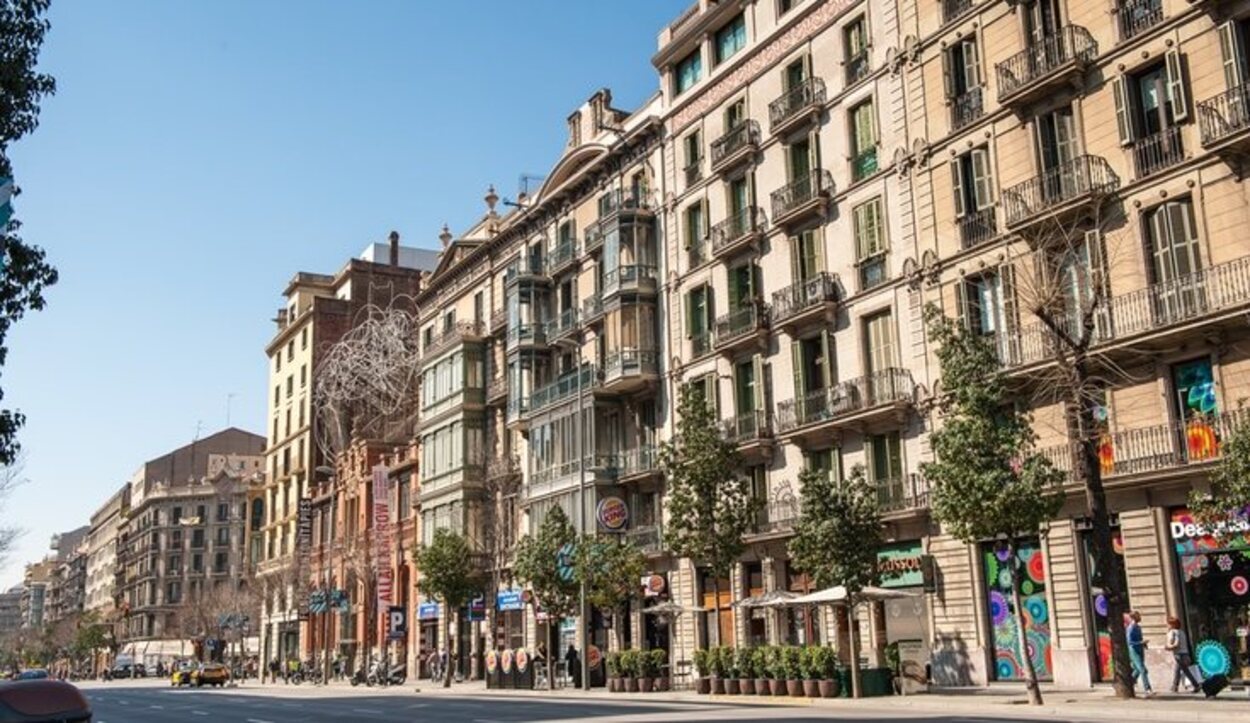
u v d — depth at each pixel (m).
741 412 40.75
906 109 34.59
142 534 149.62
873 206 35.56
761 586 39.00
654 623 45.06
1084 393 23.84
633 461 45.81
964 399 25.53
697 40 45.28
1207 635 25.09
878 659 33.25
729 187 42.62
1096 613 27.62
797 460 37.66
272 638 91.81
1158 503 26.19
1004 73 30.67
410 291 94.25
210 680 69.62
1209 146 25.20
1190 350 25.89
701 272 43.66
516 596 52.88
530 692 39.88
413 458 67.88
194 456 155.12
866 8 36.56
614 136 50.72
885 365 34.75
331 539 81.50
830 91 37.88
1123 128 27.84
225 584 115.62
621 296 46.38
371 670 58.91
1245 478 20.27
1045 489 27.50
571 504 47.88
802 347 37.91
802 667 28.92
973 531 24.95
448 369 62.25
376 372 85.06
